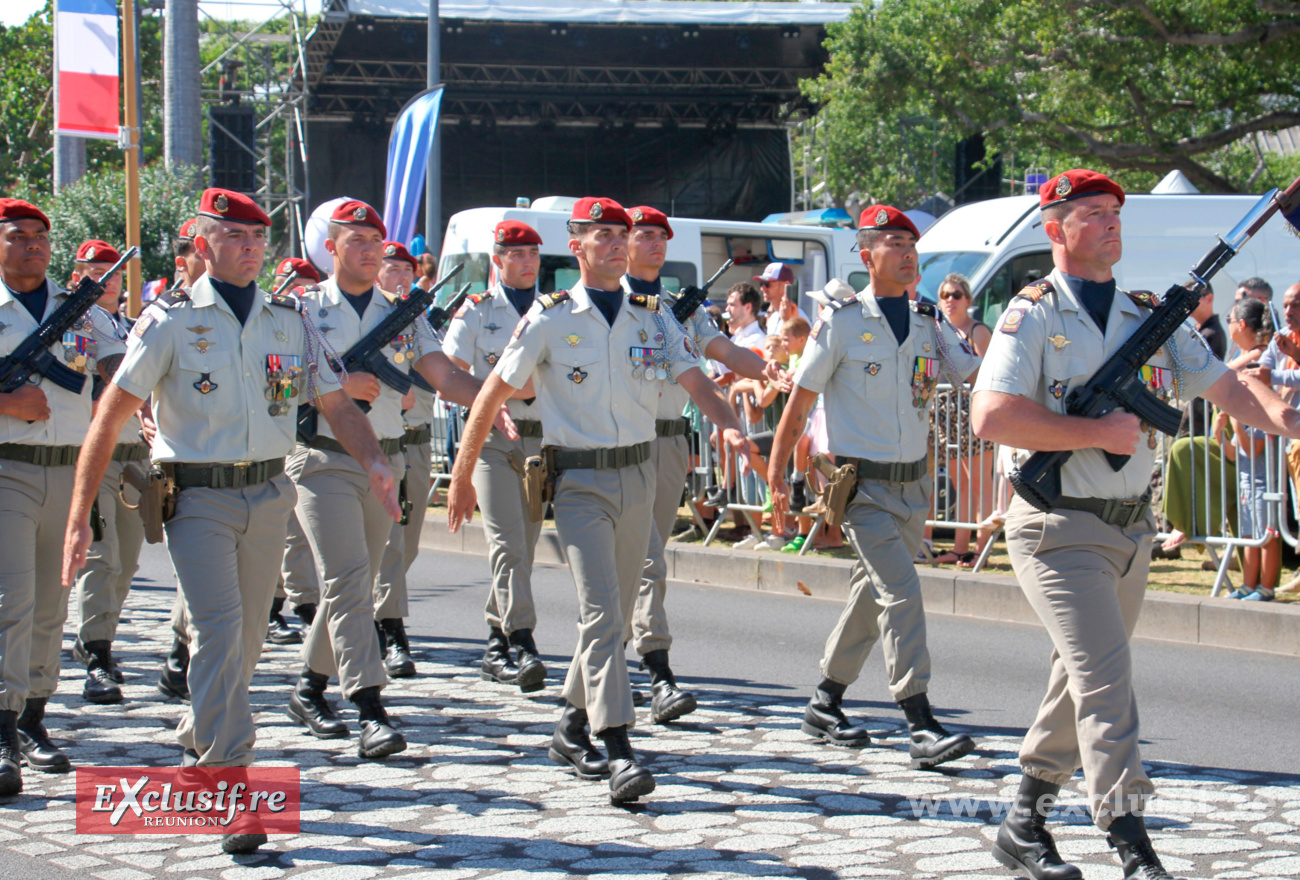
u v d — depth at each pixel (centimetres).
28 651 505
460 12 3033
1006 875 394
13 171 3934
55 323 523
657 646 624
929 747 520
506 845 426
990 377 384
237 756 433
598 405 502
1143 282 1384
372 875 399
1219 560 942
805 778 507
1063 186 393
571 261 1684
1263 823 447
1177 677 693
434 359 633
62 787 500
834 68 2869
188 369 443
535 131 3569
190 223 589
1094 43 2330
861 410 558
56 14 1611
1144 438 389
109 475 671
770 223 1981
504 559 685
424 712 625
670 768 524
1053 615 381
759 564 1017
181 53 2630
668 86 3422
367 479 584
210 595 438
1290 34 2233
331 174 3481
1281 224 1397
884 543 543
